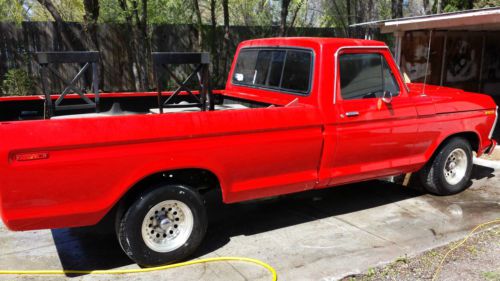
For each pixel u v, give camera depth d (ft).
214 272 12.59
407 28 29.66
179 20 46.73
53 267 12.86
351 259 13.35
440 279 12.21
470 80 38.47
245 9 51.72
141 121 11.53
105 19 42.73
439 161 18.22
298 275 12.44
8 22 38.11
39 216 10.84
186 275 12.40
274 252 13.87
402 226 15.90
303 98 14.93
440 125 17.39
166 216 12.69
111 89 42.04
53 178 10.71
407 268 12.81
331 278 12.23
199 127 12.24
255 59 17.97
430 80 34.91
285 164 14.05
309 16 53.52
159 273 12.51
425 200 18.65
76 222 11.42
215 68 45.27
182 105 15.02
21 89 37.50
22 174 10.35
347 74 14.97
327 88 14.48
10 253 13.70
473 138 19.57
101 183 11.30
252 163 13.37
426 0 44.19
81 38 39.65
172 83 42.75
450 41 35.50
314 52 14.61
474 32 37.11
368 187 20.30
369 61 15.47
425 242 14.53
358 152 15.43
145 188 12.25
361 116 15.14
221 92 20.04
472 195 19.27
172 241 12.84
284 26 41.73
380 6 48.62
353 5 47.65
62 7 46.44
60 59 14.02
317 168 14.90
